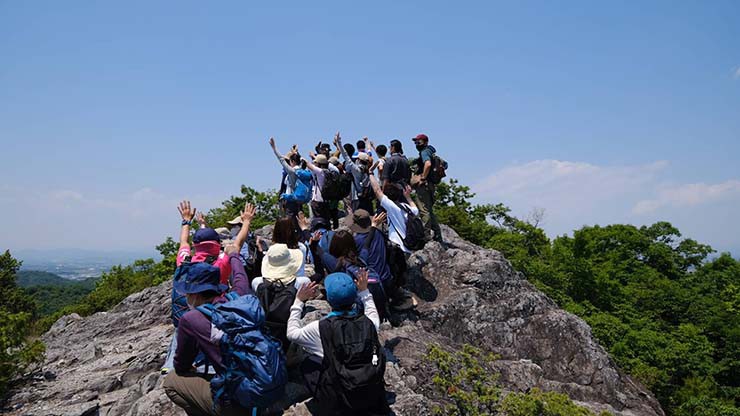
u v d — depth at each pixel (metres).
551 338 9.17
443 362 5.86
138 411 5.01
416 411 4.86
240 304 3.52
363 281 4.27
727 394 30.66
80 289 90.31
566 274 39.25
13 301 31.73
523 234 47.47
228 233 9.25
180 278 4.88
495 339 8.96
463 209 41.94
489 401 5.48
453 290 9.66
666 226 59.06
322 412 3.88
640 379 27.47
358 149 11.16
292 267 4.76
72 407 5.80
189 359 3.47
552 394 5.22
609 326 31.80
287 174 9.38
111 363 7.40
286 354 4.61
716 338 38.38
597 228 56.03
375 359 3.67
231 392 3.30
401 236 7.07
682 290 43.00
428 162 10.23
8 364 6.62
